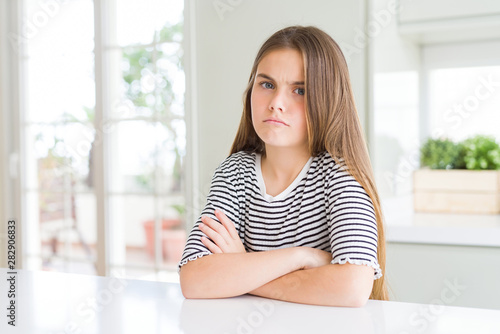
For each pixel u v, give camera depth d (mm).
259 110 933
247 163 1053
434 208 2025
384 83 1777
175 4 2658
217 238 938
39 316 731
